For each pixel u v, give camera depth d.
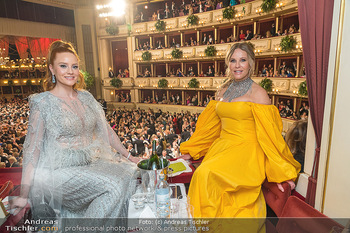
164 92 19.64
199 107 16.52
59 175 1.82
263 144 2.23
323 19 1.97
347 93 1.77
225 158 2.24
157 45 18.55
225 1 14.82
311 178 2.19
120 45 20.70
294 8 11.60
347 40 1.75
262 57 14.13
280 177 2.14
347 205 1.82
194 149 2.92
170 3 18.14
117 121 15.09
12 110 18.77
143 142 8.05
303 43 2.19
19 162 6.45
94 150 2.05
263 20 13.94
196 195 2.08
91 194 1.86
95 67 20.50
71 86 2.04
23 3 15.53
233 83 2.57
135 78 19.61
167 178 2.10
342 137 1.83
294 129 2.86
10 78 26.50
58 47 1.90
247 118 2.37
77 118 1.94
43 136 1.84
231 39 15.11
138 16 18.92
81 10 19.31
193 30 17.08
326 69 1.98
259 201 2.30
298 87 11.73
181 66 18.23
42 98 1.85
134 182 2.10
